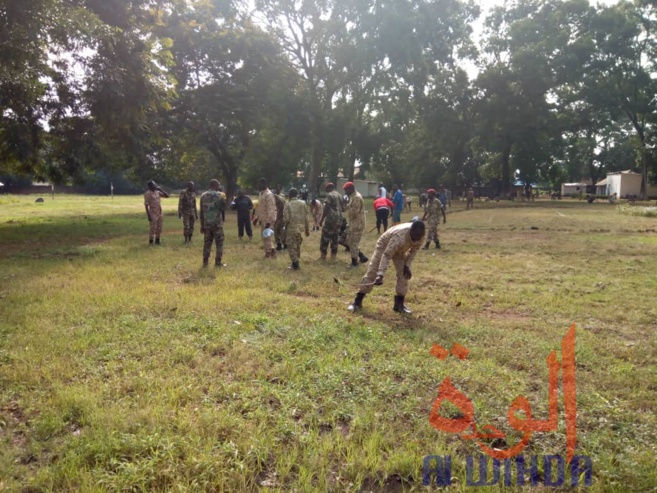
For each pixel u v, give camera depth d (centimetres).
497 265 1091
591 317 656
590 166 8038
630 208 3134
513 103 4784
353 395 393
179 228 1922
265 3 3612
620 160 7800
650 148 5109
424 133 5216
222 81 3011
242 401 375
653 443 331
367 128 4800
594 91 4694
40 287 749
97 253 1168
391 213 1931
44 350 469
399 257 660
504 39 4859
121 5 1577
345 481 289
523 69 4566
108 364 440
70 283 789
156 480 281
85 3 1508
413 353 486
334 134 3688
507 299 752
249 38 2956
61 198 5953
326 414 362
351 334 543
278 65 3147
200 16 2869
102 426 328
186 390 386
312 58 3872
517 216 2869
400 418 362
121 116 1638
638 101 4822
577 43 4544
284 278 874
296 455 306
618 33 4538
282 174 3959
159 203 1353
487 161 6191
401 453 310
